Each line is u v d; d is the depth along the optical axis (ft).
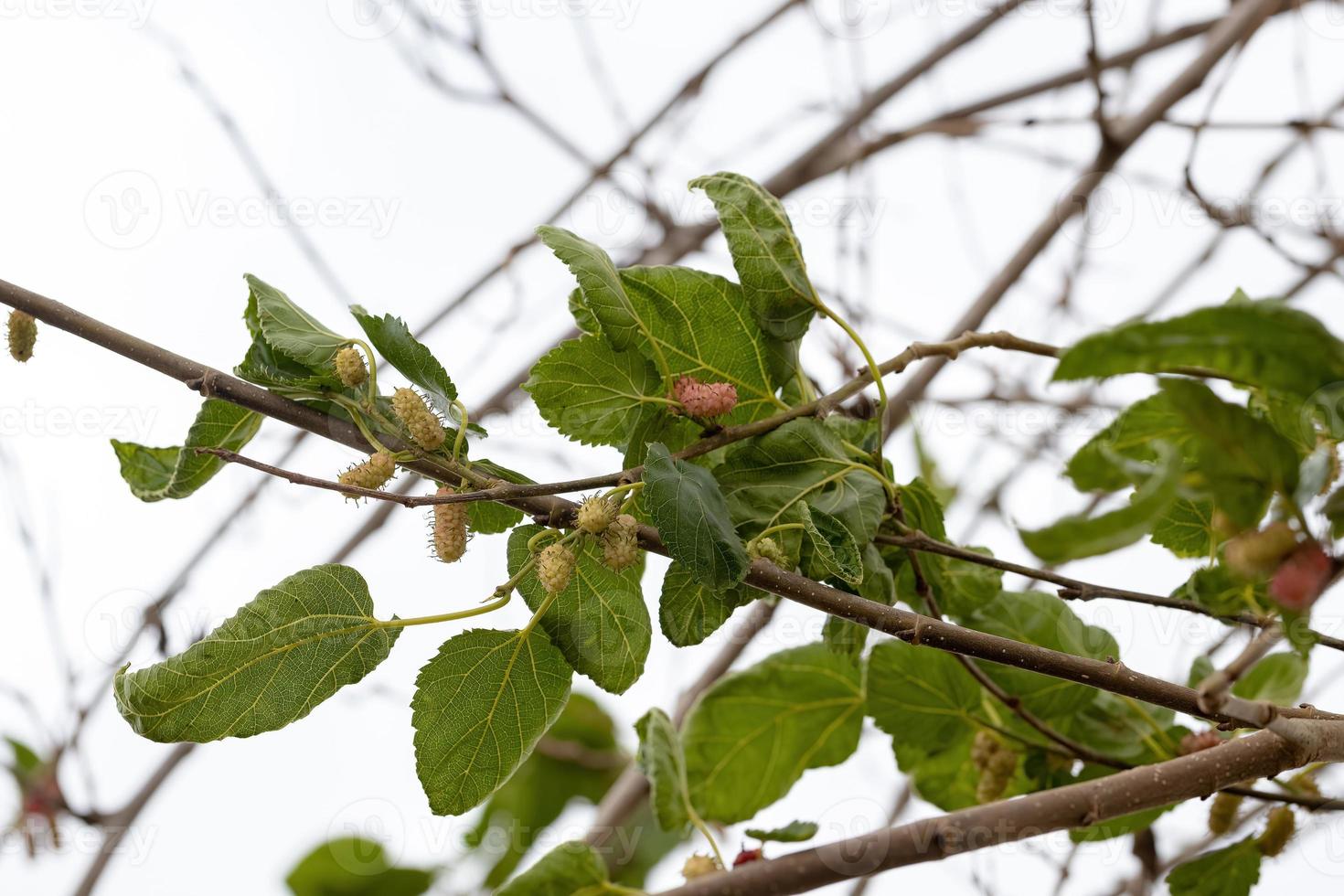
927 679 3.33
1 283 2.95
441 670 3.00
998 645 2.89
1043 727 3.27
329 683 2.95
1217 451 2.66
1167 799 2.88
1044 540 2.58
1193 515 3.11
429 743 3.00
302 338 2.99
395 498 2.86
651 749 3.12
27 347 2.98
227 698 2.92
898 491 3.19
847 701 3.40
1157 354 2.67
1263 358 2.67
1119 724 3.30
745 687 3.39
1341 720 2.91
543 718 3.02
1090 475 2.64
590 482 2.92
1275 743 2.90
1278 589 2.65
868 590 3.04
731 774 3.39
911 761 3.38
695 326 3.10
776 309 3.09
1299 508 2.66
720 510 2.93
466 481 2.94
